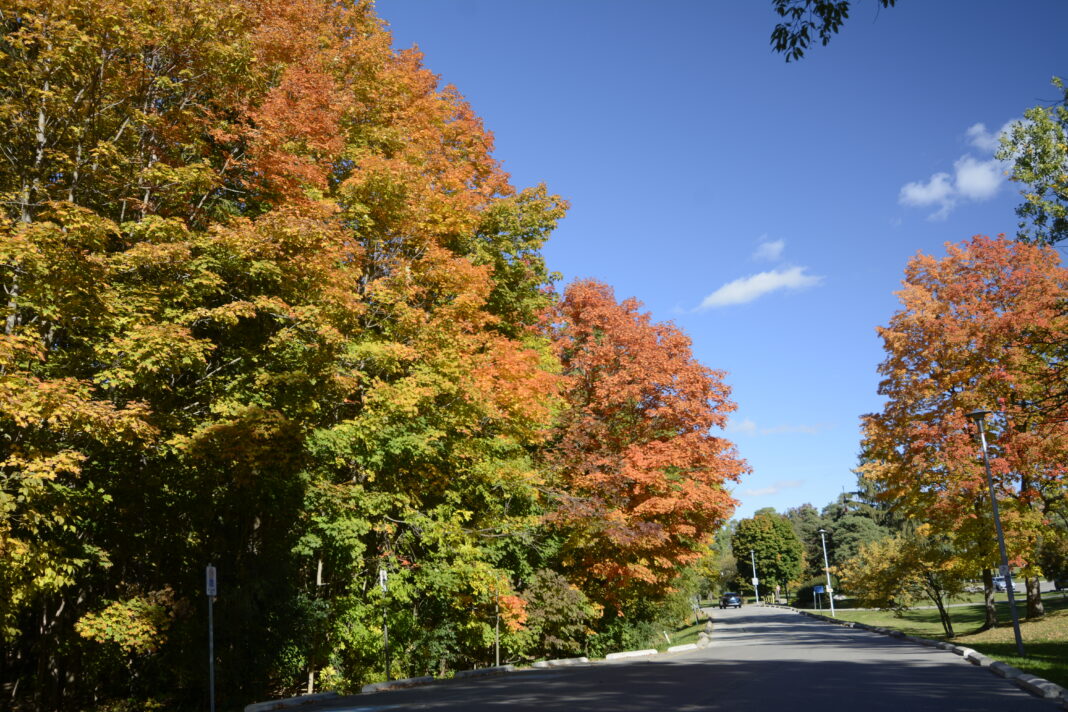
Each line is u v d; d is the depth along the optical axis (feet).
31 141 47.42
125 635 48.26
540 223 89.76
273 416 52.70
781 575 388.98
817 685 47.21
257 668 55.16
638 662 81.30
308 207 57.26
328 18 77.61
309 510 59.06
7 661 60.39
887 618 179.93
